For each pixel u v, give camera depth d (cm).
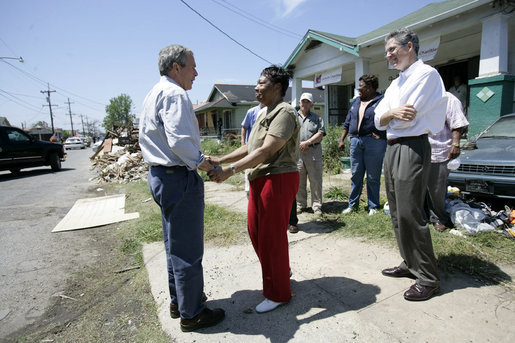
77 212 552
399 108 215
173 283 222
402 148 224
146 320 232
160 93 187
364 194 554
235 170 197
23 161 1111
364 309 220
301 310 225
